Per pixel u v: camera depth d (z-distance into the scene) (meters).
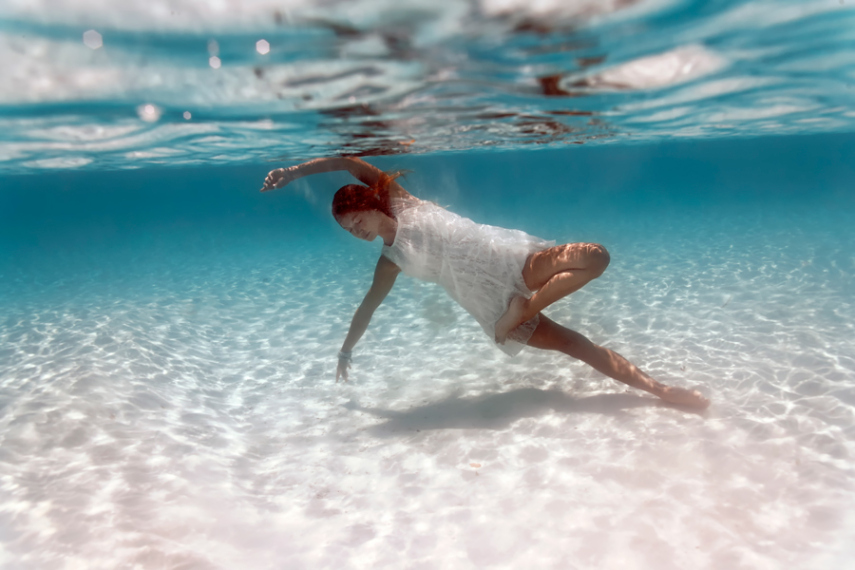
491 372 5.35
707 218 21.03
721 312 6.92
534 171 77.12
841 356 4.83
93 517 2.72
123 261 18.72
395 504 3.00
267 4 2.48
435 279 3.94
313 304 9.33
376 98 4.71
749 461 3.11
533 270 3.61
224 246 22.55
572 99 5.39
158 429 4.02
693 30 3.38
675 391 3.92
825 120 10.21
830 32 3.57
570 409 4.16
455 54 3.50
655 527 2.57
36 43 2.77
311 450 3.87
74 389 4.60
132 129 5.72
